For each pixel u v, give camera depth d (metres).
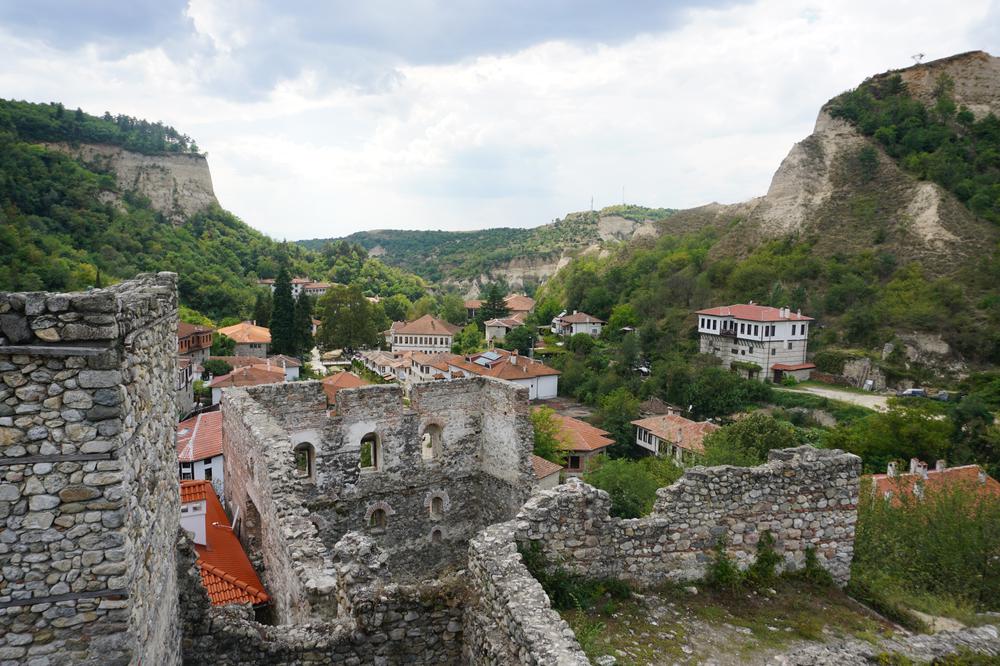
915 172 112.44
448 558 24.55
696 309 105.81
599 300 127.00
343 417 21.98
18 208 103.69
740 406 75.44
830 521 13.49
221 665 9.81
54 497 6.25
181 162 195.62
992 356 77.38
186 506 17.83
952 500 18.59
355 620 9.92
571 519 11.45
